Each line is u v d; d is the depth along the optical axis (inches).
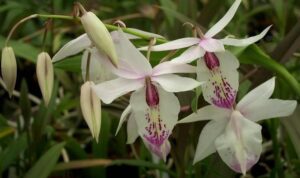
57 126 19.0
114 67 9.5
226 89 9.8
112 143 18.3
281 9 17.6
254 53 10.1
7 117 20.9
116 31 9.9
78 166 14.7
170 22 16.3
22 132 16.4
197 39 9.7
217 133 10.9
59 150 13.5
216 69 9.8
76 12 9.6
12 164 15.8
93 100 9.8
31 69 22.8
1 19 23.6
